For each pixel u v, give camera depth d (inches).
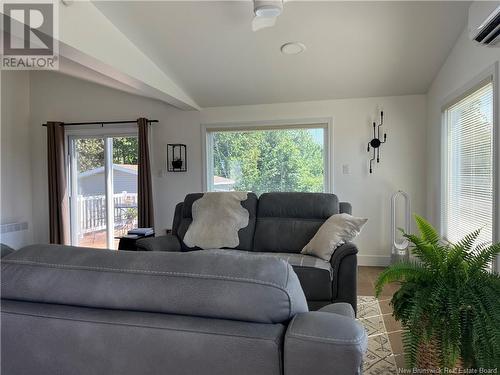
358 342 28.4
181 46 133.7
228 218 130.1
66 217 199.2
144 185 188.7
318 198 128.5
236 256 34.9
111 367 32.7
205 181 191.2
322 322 30.4
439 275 60.5
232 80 160.7
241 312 31.1
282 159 185.9
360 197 174.1
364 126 172.7
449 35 122.0
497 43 85.3
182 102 172.1
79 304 34.6
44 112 205.5
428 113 163.8
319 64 145.1
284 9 110.8
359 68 147.1
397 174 169.9
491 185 101.7
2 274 36.3
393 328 99.3
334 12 112.0
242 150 190.5
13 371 35.3
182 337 30.7
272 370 29.3
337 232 106.6
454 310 54.3
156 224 197.5
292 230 123.8
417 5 107.6
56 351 33.8
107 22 117.4
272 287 31.3
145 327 31.5
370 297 125.0
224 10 113.2
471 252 61.9
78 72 170.9
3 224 188.9
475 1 84.4
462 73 119.7
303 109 179.5
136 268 34.1
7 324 34.5
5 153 191.3
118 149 201.3
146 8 112.1
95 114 200.5
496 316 51.9
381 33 122.3
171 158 194.5
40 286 35.1
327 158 177.6
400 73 149.6
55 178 196.2
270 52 137.1
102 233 204.1
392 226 166.2
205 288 31.8
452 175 137.0
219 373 30.4
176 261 34.3
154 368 31.7
